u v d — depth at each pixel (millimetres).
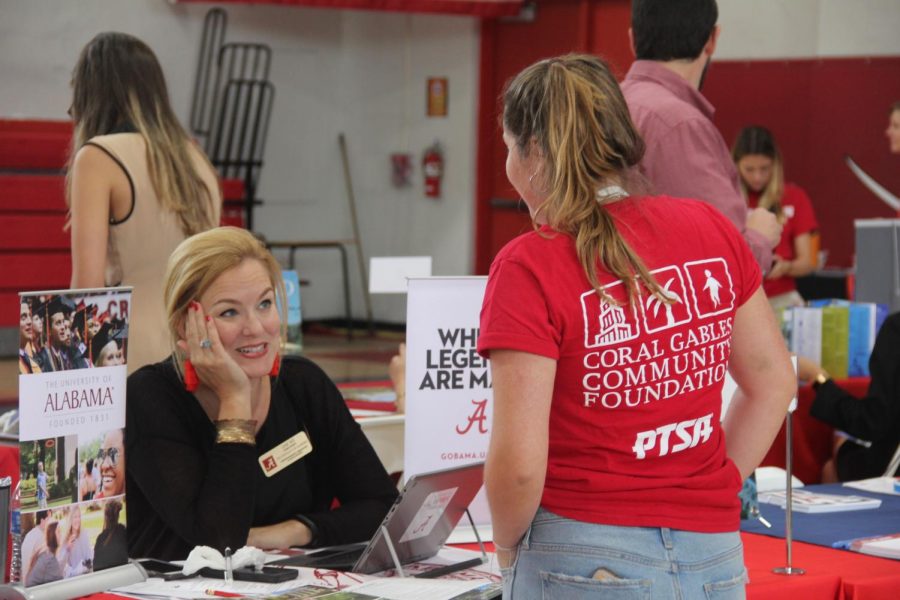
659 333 1738
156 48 11391
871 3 9883
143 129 3363
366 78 12602
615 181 1791
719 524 1784
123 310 2170
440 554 2486
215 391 2500
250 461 2469
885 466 4172
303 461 2689
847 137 10070
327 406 2732
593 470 1741
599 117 1776
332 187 12766
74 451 2098
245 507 2445
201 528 2418
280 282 2611
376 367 9562
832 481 4559
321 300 12766
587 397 1729
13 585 1965
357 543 2596
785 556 2562
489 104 11758
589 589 1707
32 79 10812
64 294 2059
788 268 6914
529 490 1688
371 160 12625
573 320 1701
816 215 10250
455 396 2693
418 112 12234
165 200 3357
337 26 12656
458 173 11953
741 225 3070
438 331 2680
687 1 3109
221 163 11438
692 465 1796
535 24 11367
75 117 3457
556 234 1737
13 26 10695
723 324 1818
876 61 9914
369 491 2713
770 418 1942
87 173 3273
